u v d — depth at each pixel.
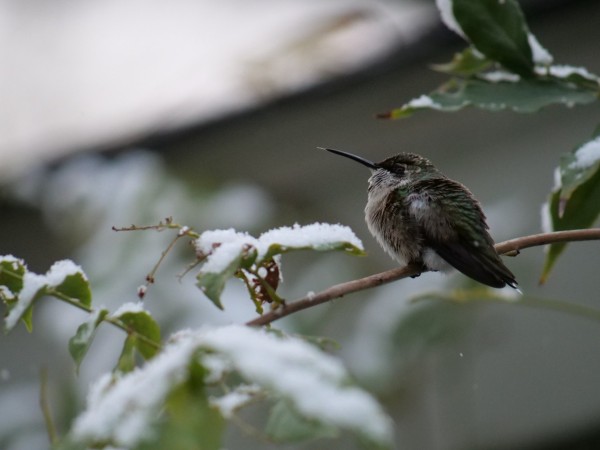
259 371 2.21
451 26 4.85
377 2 12.05
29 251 14.21
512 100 4.68
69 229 10.52
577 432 11.59
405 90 12.05
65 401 9.41
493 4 4.80
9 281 3.55
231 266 3.22
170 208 9.98
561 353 11.66
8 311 3.45
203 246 3.48
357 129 12.61
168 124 12.77
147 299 9.35
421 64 11.57
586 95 4.68
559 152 11.96
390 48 11.54
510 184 12.16
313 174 13.03
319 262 10.41
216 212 10.11
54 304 10.31
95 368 9.36
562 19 10.98
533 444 11.71
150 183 10.07
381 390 9.63
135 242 9.71
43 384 3.26
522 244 4.47
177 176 10.32
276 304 3.48
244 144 12.80
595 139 4.29
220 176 12.12
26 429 9.41
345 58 12.02
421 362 11.77
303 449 10.05
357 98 12.08
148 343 3.39
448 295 5.60
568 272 11.85
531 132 12.18
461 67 5.15
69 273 3.55
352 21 12.18
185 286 9.38
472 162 12.50
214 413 2.32
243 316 9.02
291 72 12.27
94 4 14.77
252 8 13.42
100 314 3.41
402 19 11.98
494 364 11.84
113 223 9.95
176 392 2.32
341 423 2.12
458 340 9.55
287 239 3.37
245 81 12.38
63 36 14.59
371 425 2.11
